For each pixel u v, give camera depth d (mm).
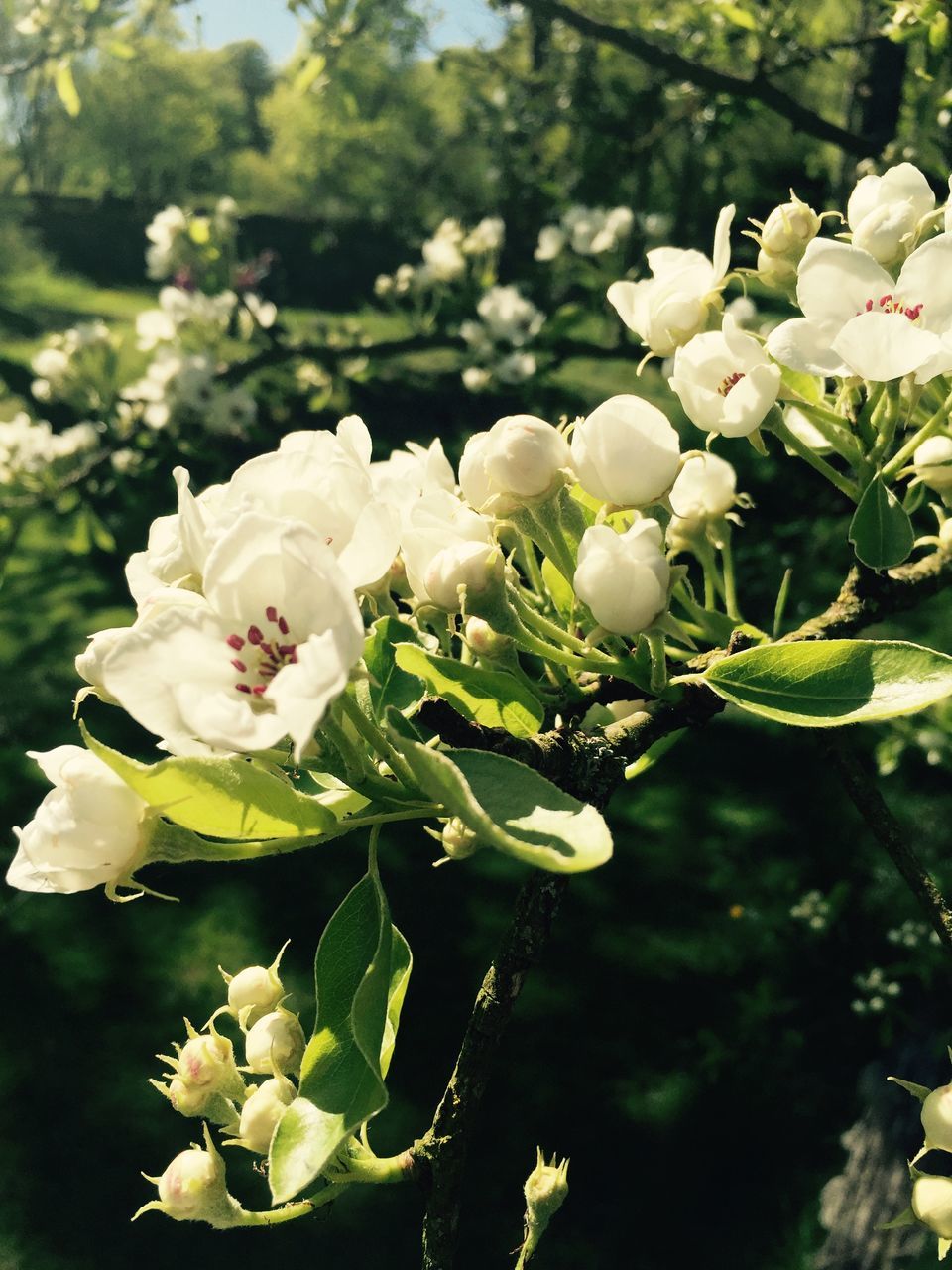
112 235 23438
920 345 1395
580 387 12523
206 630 1113
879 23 5023
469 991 6531
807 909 6488
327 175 25125
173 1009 6434
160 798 1164
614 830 7695
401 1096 5988
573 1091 6043
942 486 1939
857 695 1364
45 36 6164
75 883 1267
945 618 8273
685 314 1724
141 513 10688
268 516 1116
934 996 5680
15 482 7543
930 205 1658
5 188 24062
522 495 1438
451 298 8727
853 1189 5172
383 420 10531
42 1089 6059
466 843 1653
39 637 9609
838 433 1722
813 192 8203
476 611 1359
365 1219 5480
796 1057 6082
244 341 8516
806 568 5477
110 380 7910
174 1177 1503
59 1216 5488
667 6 6016
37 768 8242
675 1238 5391
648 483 1403
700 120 6926
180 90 33656
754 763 8180
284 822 1214
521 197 9938
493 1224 5484
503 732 1354
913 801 7125
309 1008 6398
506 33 9812
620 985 6582
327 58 5785
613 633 1380
